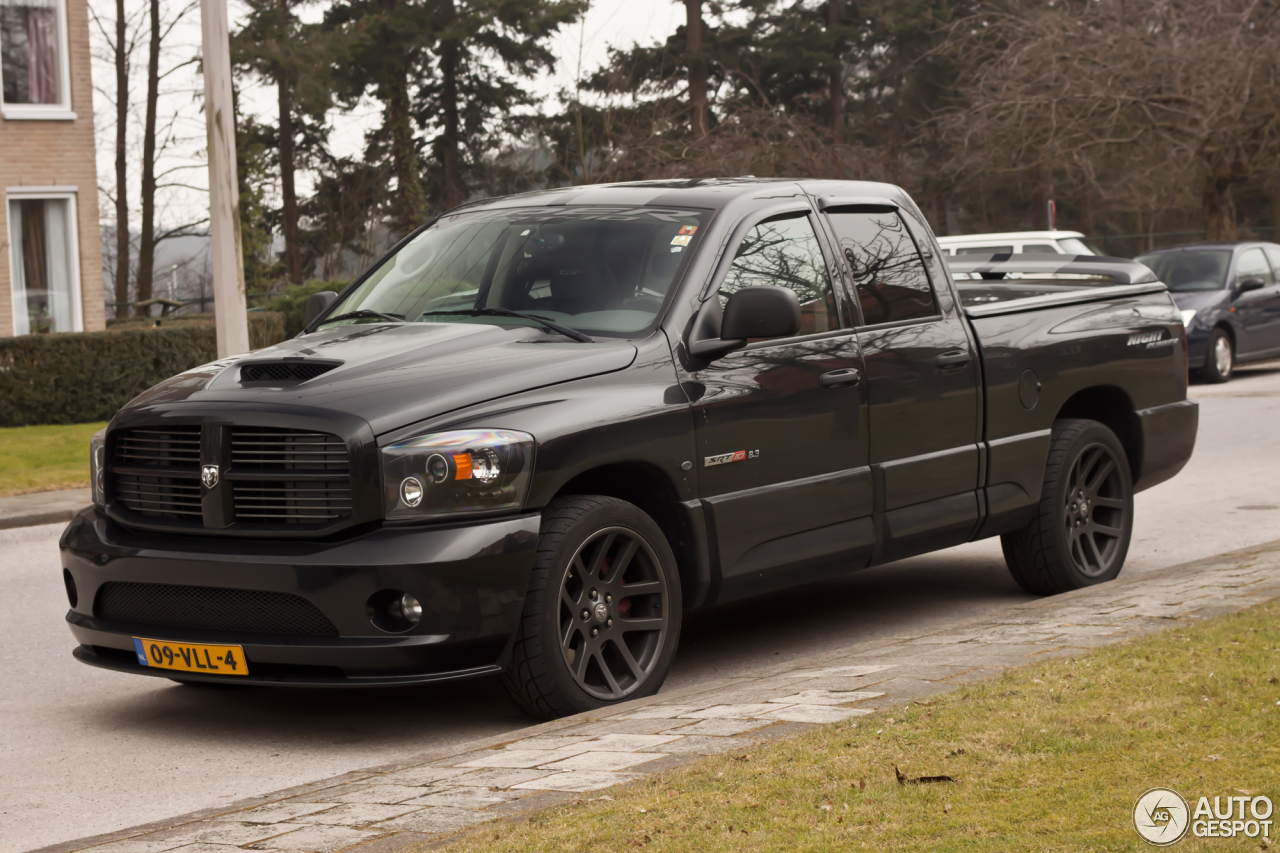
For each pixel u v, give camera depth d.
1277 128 29.92
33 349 18.81
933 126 53.19
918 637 6.02
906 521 6.73
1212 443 14.65
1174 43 30.45
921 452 6.82
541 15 45.91
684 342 5.86
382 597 5.00
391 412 5.11
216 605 5.24
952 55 51.31
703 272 6.02
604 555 5.48
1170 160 31.78
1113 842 3.25
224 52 15.02
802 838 3.37
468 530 5.06
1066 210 58.19
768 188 6.54
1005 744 4.04
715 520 5.84
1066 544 7.65
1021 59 31.66
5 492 13.45
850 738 4.19
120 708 6.07
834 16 56.09
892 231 7.05
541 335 5.86
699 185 6.62
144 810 4.67
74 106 25.22
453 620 5.01
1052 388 7.57
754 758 4.05
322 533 5.05
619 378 5.61
